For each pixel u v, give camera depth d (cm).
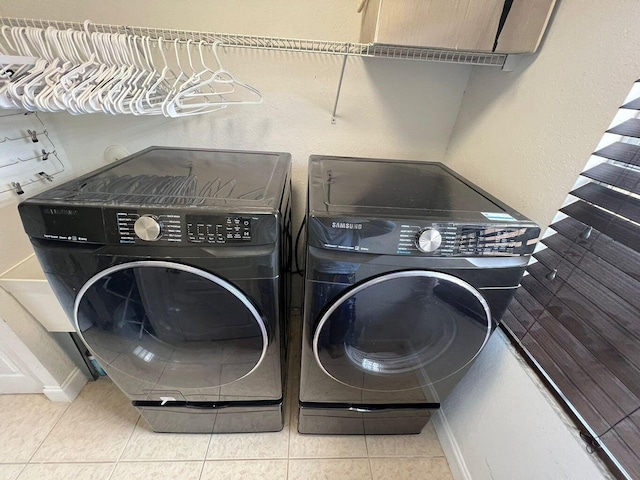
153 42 115
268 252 83
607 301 74
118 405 147
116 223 79
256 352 101
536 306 95
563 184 89
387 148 158
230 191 94
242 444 135
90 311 92
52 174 140
